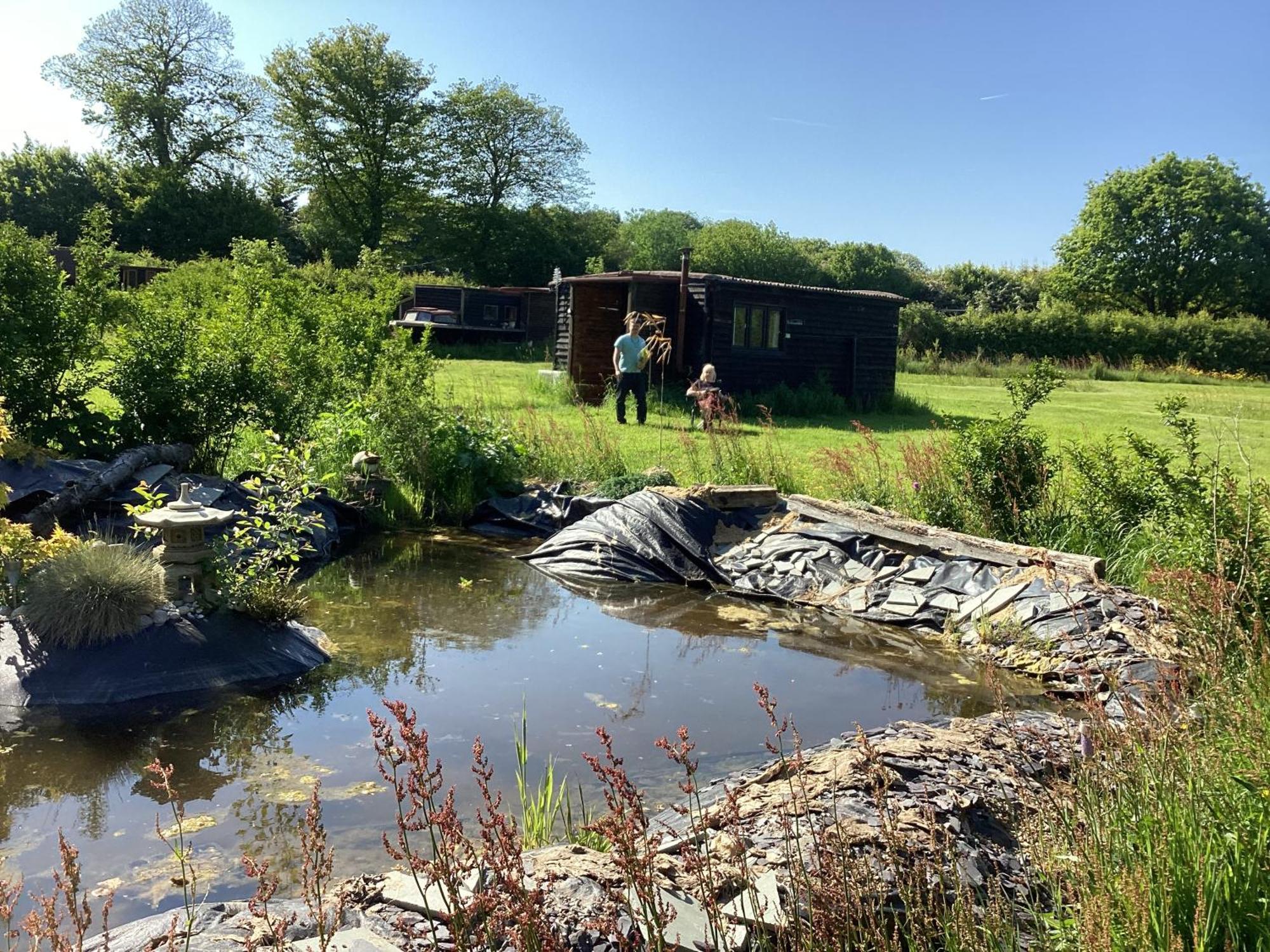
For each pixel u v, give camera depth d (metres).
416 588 9.30
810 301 24.02
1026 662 7.51
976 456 10.14
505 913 2.44
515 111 67.75
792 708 6.48
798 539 10.27
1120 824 3.09
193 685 6.30
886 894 3.16
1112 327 49.56
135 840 4.37
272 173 64.12
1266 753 3.17
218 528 9.43
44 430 10.12
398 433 12.84
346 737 5.65
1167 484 8.82
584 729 5.89
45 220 56.50
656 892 2.85
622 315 23.92
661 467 12.59
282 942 2.58
